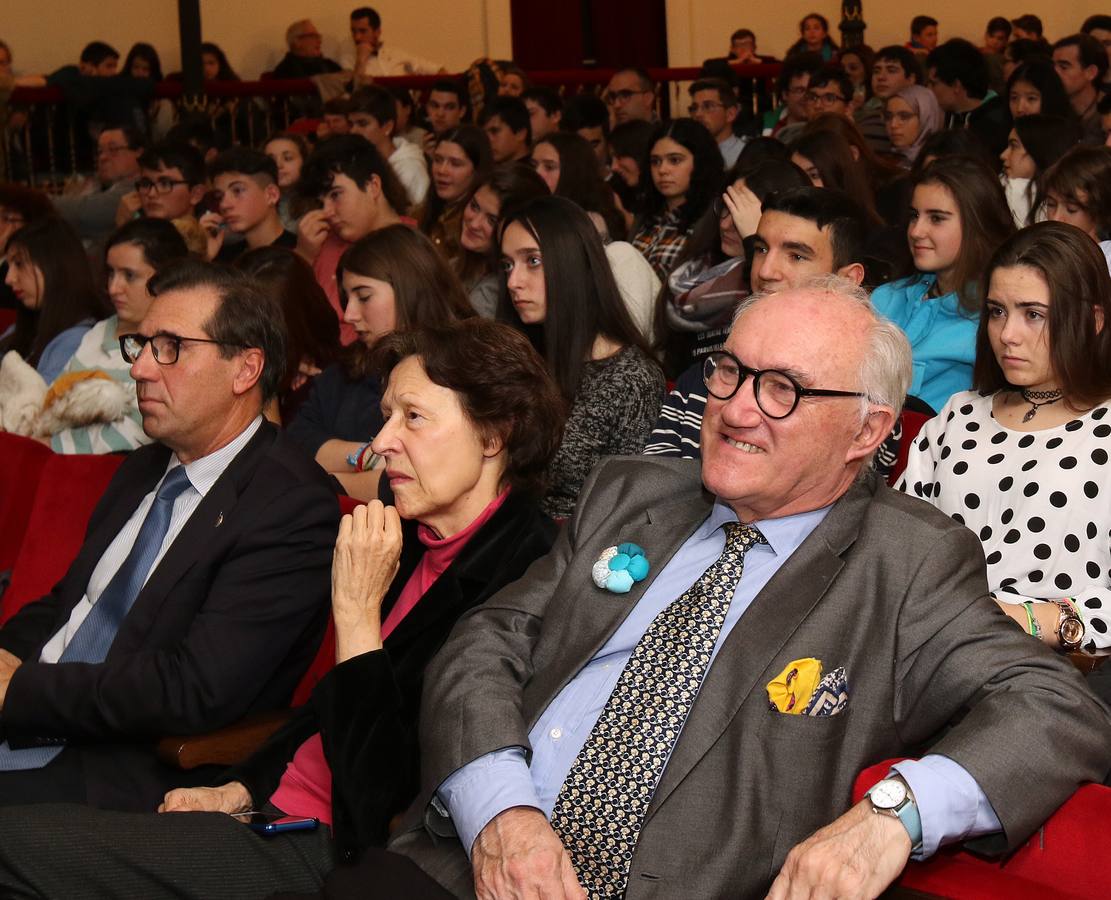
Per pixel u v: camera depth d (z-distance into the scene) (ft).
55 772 8.36
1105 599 8.04
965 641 6.36
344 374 11.99
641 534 7.31
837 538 6.73
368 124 24.80
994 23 36.11
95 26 37.06
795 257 11.00
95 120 30.81
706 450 6.95
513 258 11.10
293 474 8.68
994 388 9.08
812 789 6.22
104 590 8.87
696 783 6.31
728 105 24.88
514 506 7.95
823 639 6.47
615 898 6.39
